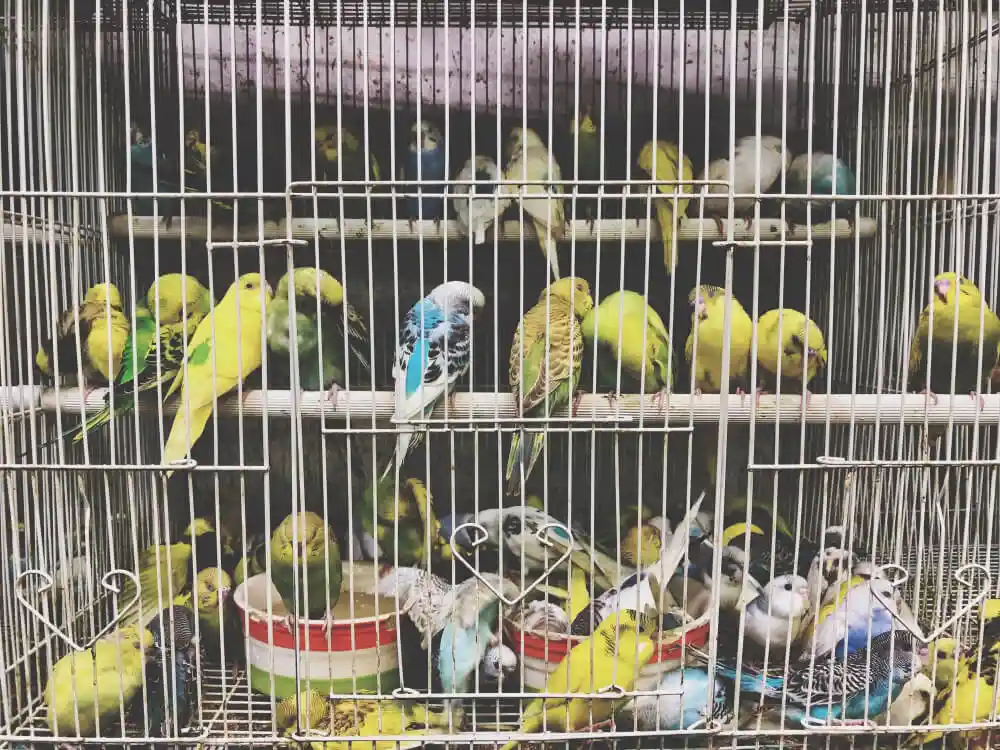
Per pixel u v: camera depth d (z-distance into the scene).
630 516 1.71
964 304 1.34
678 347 1.78
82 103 1.59
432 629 1.34
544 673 1.30
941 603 1.52
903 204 1.61
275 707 1.17
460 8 1.68
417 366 1.26
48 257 1.56
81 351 1.28
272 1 1.64
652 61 1.79
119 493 1.68
